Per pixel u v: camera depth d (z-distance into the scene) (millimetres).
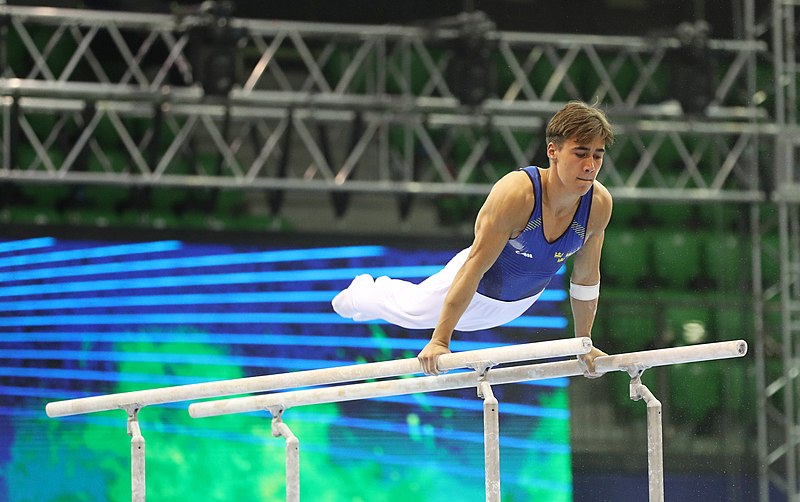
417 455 18031
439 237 18797
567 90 19906
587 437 18656
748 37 19266
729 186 20203
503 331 18281
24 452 17016
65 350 17344
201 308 17875
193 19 17188
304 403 8109
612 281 19938
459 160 19734
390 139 19422
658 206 20219
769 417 19703
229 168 18797
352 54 19250
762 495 18875
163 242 17938
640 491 18734
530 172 7223
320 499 17828
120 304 17625
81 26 18000
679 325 19953
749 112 19422
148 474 17516
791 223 19781
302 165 19109
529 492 18250
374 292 8828
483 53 18234
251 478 17844
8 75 17625
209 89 17531
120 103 18203
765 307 19500
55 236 17609
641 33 20094
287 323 18078
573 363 7555
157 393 8141
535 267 7543
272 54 18078
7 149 17547
